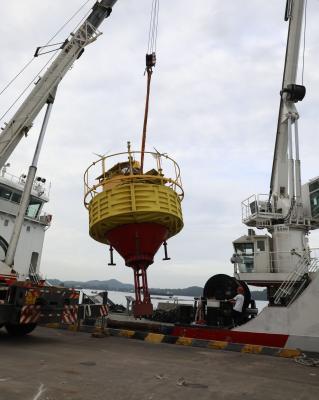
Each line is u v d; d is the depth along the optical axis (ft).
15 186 66.23
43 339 38.45
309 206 57.21
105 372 24.22
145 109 44.19
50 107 46.16
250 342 39.96
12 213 66.28
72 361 27.20
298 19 60.29
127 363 27.68
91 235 44.27
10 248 38.47
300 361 31.37
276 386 22.94
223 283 52.65
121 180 40.50
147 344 38.93
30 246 70.08
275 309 40.93
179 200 42.11
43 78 46.47
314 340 36.81
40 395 18.29
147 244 39.65
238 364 29.94
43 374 22.57
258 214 58.29
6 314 33.55
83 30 50.49
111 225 39.91
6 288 35.04
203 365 28.73
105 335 43.34
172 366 27.53
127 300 63.98
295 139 56.70
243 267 58.34
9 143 42.86
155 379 23.13
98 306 45.14
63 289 37.99
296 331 39.40
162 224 39.91
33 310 34.96
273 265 56.65
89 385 20.79
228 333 41.65
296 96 57.47
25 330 40.45
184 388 21.42
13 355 28.19
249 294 52.80
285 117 58.18
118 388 20.56
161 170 41.45
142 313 39.14
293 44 60.03
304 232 57.41
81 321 48.60
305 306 39.81
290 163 56.03
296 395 21.01
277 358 33.55
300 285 45.24
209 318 48.78
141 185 38.65
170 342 40.57
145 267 40.63
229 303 47.98
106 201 39.17
